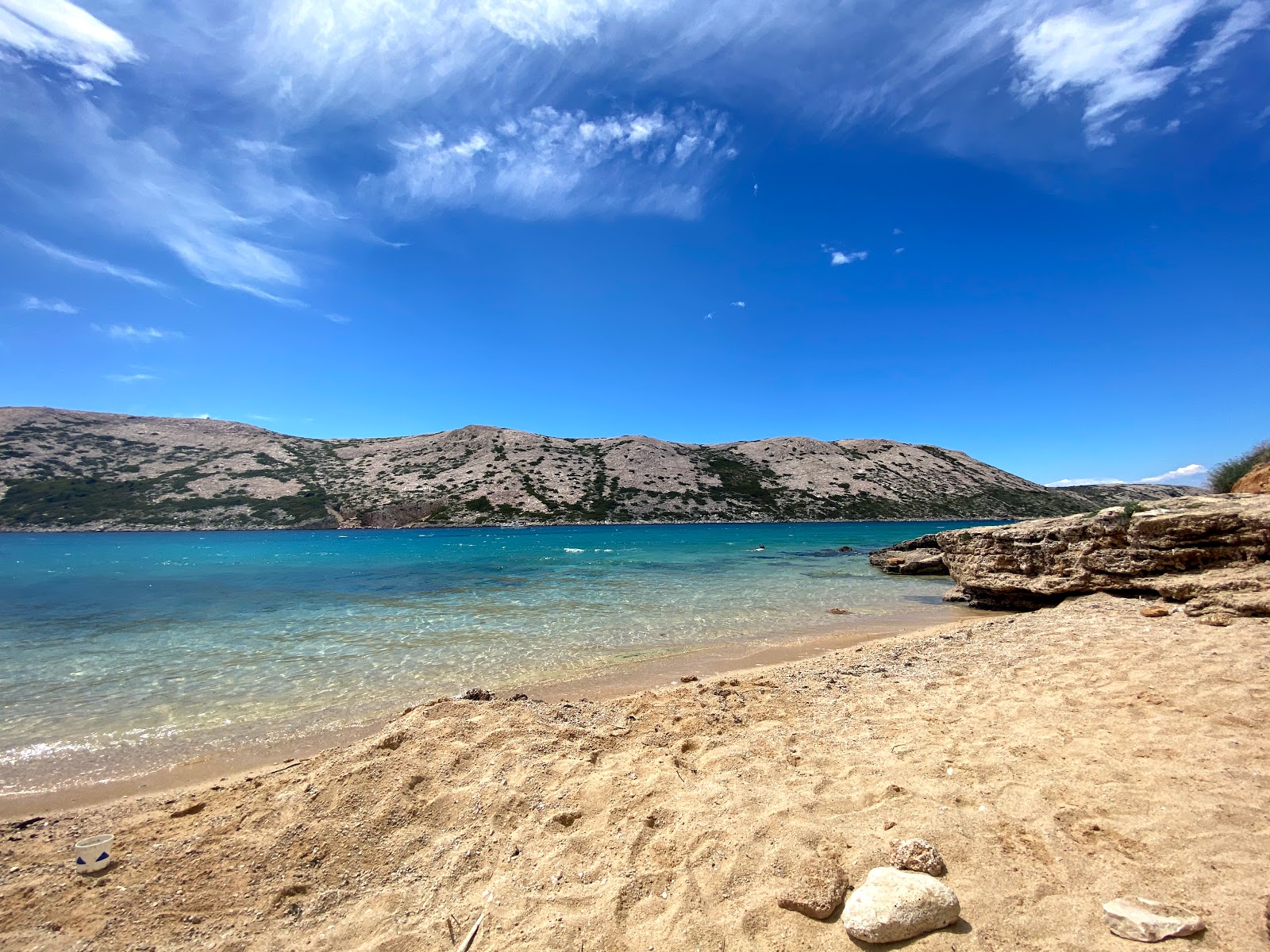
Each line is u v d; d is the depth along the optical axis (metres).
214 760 6.30
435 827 4.30
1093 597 12.66
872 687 7.52
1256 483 17.31
